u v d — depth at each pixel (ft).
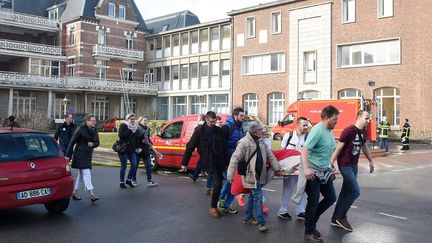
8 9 145.18
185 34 146.00
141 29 158.51
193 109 144.36
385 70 94.58
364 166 52.29
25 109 132.57
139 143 34.58
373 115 72.74
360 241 19.88
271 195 31.60
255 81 120.16
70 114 38.81
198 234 20.63
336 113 19.93
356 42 99.35
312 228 19.94
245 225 22.50
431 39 87.76
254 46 120.37
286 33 113.09
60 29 148.05
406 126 76.13
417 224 23.31
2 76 122.62
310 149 19.76
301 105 81.87
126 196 30.32
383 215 25.43
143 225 22.22
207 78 138.00
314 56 107.65
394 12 93.40
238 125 26.53
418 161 58.13
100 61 146.92
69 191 24.03
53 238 19.77
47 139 24.48
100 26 146.82
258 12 119.55
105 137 88.02
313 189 19.83
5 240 19.42
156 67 156.66
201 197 30.01
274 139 87.10
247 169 21.20
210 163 24.17
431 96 87.61
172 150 43.11
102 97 148.56
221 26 133.59
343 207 21.94
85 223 22.57
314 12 106.93
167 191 32.48
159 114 146.72
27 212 25.17
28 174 22.27
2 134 22.72
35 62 139.64
